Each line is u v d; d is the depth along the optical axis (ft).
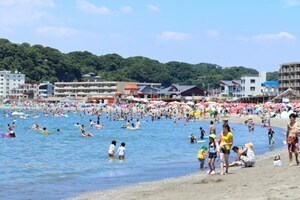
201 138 209.87
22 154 150.10
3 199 72.23
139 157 138.10
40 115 528.22
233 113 447.42
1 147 174.91
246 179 74.59
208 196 60.64
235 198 56.65
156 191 73.10
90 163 123.34
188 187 72.90
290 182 65.00
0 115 522.88
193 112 426.51
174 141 204.85
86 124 359.25
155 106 550.77
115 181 90.84
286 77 593.83
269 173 79.46
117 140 211.82
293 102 467.93
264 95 569.64
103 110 601.21
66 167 114.93
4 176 99.25
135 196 69.36
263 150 154.51
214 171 91.30
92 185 85.92
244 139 213.05
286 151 142.10
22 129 293.23
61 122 394.73
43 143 194.49
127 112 541.75
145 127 322.34
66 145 184.75
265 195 56.18
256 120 378.12
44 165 119.55
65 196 74.33
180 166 114.52
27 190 80.74
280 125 315.37
